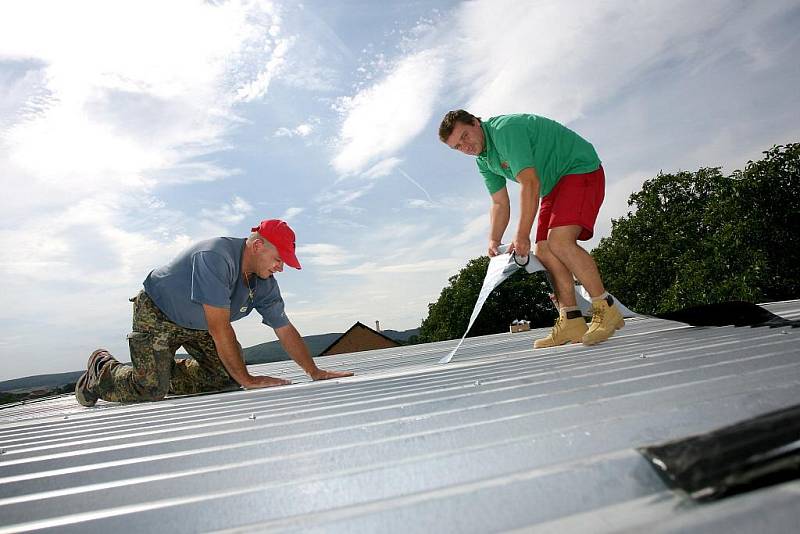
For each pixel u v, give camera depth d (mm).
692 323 3467
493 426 1239
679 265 31328
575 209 3402
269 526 761
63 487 1236
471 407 1553
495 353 4191
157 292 3561
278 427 1670
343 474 969
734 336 2668
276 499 909
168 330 3619
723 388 1351
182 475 1139
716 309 3354
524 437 1061
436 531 684
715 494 642
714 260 28562
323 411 1916
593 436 1034
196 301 3371
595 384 1697
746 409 1124
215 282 3377
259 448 1372
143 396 3697
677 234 32812
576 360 2549
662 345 2697
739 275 27094
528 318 43594
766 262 26266
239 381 3602
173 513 895
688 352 2219
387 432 1386
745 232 27312
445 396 1892
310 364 3814
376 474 953
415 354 6539
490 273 3836
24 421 3355
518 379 2072
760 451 679
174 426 2047
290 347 3777
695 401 1227
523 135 3391
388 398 2049
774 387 1223
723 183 31469
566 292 3799
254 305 3760
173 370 3988
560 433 1053
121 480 1177
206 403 2939
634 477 742
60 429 2516
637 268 33719
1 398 7645
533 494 733
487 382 2109
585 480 748
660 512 633
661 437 1025
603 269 36312
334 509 836
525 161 3340
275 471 1115
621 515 637
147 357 3598
